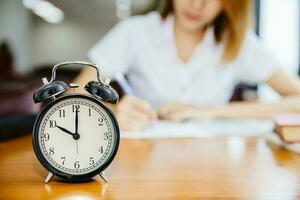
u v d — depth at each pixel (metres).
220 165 0.75
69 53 3.50
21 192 0.58
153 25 1.63
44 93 0.61
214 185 0.62
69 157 0.63
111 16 3.41
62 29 3.50
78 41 3.50
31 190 0.59
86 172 0.63
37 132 0.62
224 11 1.50
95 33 3.47
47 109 0.62
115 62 1.62
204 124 1.24
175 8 1.54
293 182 0.64
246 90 2.08
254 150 0.88
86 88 0.64
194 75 1.59
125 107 1.17
